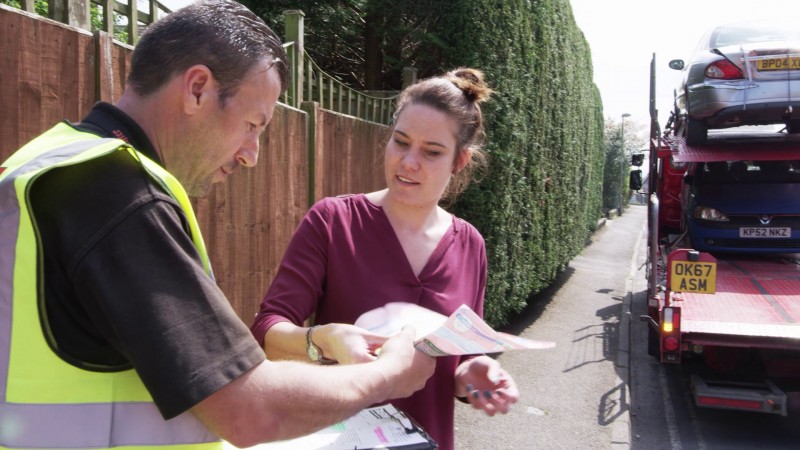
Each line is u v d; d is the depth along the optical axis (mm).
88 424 1021
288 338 1604
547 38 8672
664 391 6598
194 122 1190
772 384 5344
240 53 1191
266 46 1254
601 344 8078
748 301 5816
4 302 1011
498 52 6594
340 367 1239
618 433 5188
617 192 34500
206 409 1012
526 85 7488
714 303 5770
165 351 966
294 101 4461
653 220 6641
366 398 1227
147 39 1197
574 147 11906
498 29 6582
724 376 5730
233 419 1022
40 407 1005
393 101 6344
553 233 9969
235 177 3680
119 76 2756
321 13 7191
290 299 1736
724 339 5219
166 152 1208
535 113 8125
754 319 5383
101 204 992
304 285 1766
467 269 1947
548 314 9695
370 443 1299
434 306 1807
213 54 1165
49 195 1003
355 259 1790
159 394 969
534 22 8062
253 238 3889
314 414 1115
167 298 989
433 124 1803
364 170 5578
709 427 5648
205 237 3459
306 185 4523
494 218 6602
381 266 1798
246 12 1271
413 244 1854
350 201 1880
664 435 5445
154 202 1022
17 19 2244
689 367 7336
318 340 1560
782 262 7117
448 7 6387
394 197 1836
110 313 964
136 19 2984
